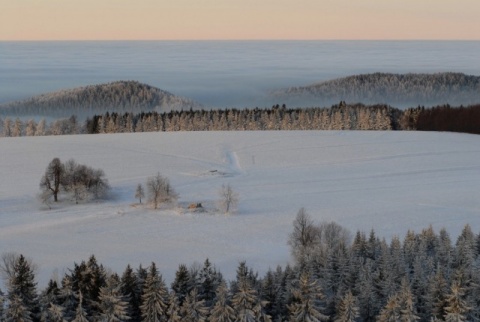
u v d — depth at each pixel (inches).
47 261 3693.4
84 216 4884.4
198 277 2810.0
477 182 6087.6
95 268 2573.8
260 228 4517.7
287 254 3848.4
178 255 3841.0
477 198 5413.4
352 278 2746.1
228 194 5017.2
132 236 4318.4
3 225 4638.3
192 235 4333.2
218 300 2396.7
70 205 5315.0
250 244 4114.2
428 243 3415.4
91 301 2399.1
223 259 3745.1
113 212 5000.0
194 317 2327.8
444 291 2516.0
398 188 5880.9
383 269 2790.4
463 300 2378.2
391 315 2327.8
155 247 4033.0
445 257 3093.0
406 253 3097.9
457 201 5310.0
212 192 5713.6
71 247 4030.5
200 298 2561.5
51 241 4185.5
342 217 4788.4
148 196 5187.0
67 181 5472.4
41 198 5260.8
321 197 5531.5
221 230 4468.5
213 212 4987.7
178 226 4581.7
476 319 2438.5
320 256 2972.4
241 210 5064.0
